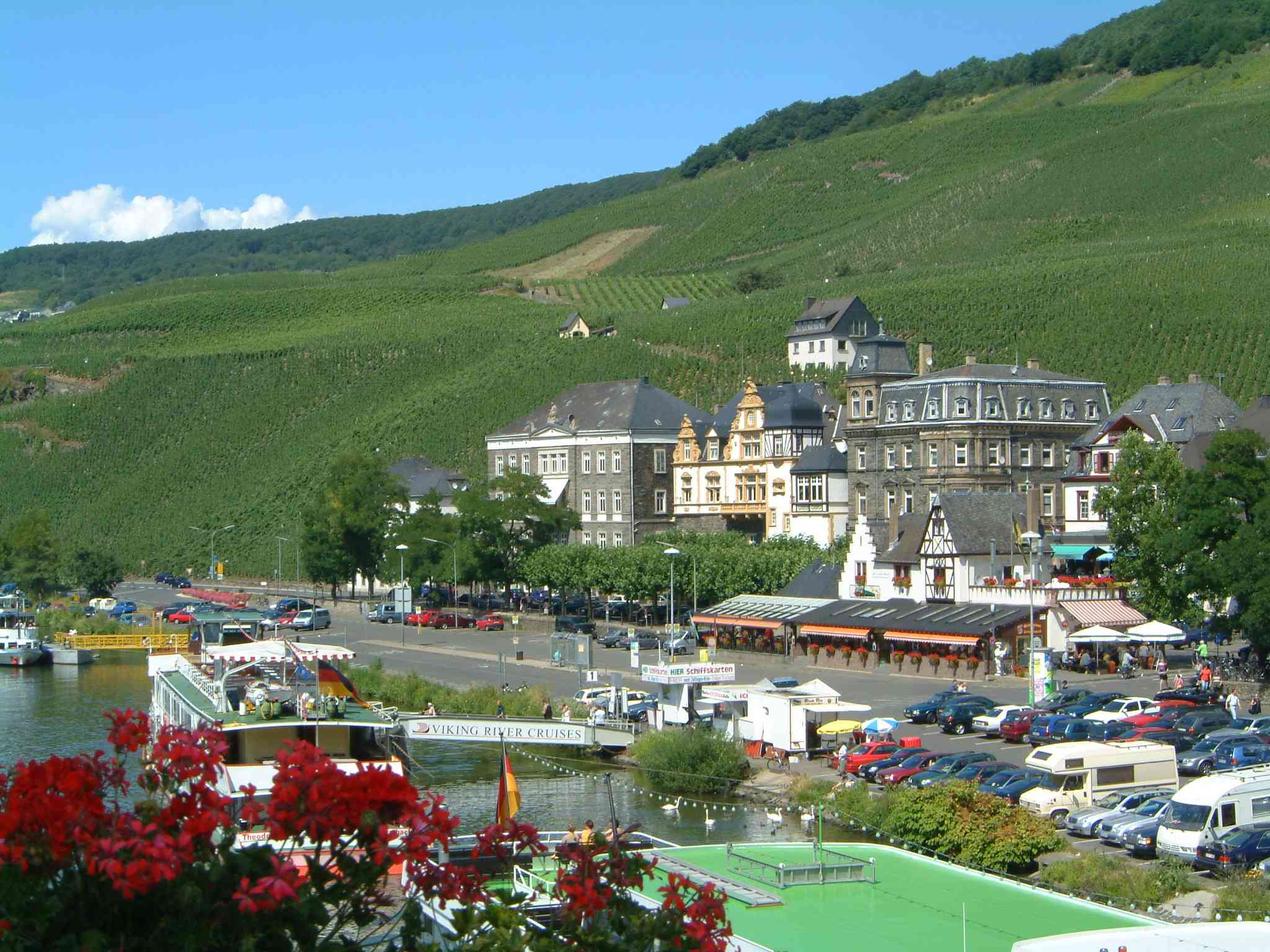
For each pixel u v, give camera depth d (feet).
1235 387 597.52
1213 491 330.34
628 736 289.53
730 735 286.25
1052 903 147.13
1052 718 266.36
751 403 566.36
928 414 494.18
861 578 415.85
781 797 248.73
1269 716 268.00
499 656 430.20
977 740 277.44
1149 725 265.13
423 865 67.15
